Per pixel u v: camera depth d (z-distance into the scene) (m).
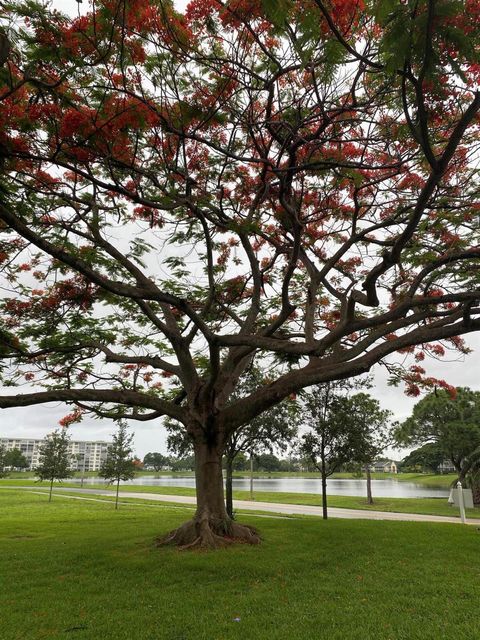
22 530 13.84
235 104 8.98
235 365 11.50
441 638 5.05
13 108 7.68
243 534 10.38
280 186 7.97
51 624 5.60
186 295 12.53
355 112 8.51
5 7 6.65
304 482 83.88
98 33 7.09
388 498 38.25
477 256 8.90
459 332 8.65
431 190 5.86
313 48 5.52
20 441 136.75
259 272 11.79
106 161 8.09
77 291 11.59
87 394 10.47
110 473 26.44
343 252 10.70
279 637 5.12
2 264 10.54
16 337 11.48
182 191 10.21
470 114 5.07
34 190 8.76
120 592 6.87
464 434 32.03
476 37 4.29
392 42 4.19
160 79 8.32
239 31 7.41
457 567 8.38
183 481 78.81
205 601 6.41
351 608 6.09
